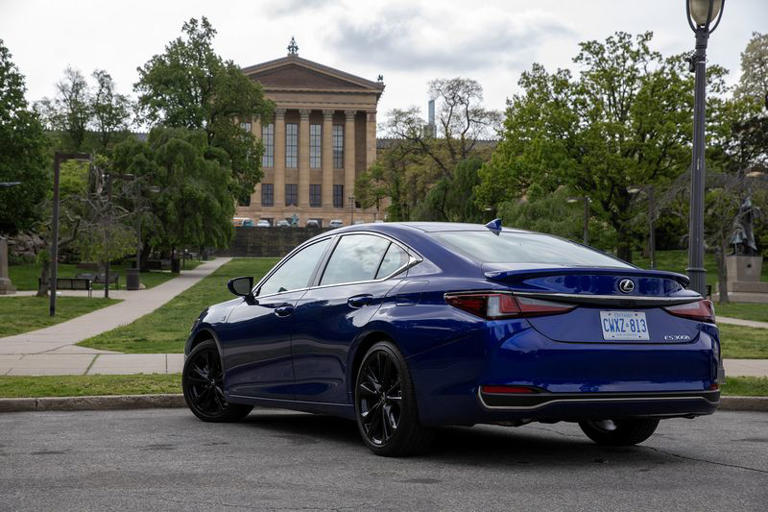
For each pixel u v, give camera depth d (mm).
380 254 6664
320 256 7316
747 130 63781
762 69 75062
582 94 50188
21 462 5977
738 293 44094
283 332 7203
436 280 5988
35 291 42250
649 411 5723
